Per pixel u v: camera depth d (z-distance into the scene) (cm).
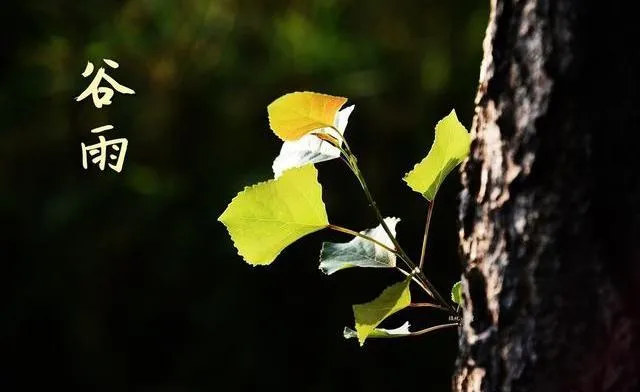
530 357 155
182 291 656
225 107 677
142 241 657
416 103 674
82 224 654
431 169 170
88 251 655
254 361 651
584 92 152
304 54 684
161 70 678
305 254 650
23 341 658
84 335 656
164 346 663
